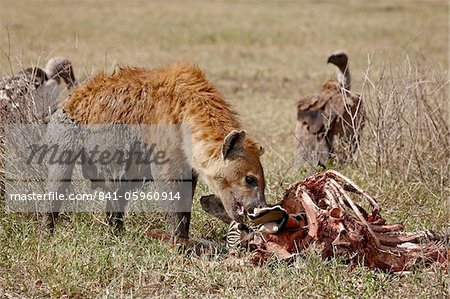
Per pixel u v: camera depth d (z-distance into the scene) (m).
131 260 14.89
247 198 15.12
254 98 34.88
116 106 16.27
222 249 15.87
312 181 15.42
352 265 14.66
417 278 14.23
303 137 22.34
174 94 15.87
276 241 14.83
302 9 67.19
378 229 15.23
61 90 21.66
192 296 13.85
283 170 21.66
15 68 22.53
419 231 15.88
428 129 20.70
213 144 15.28
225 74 40.06
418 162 19.91
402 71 20.94
